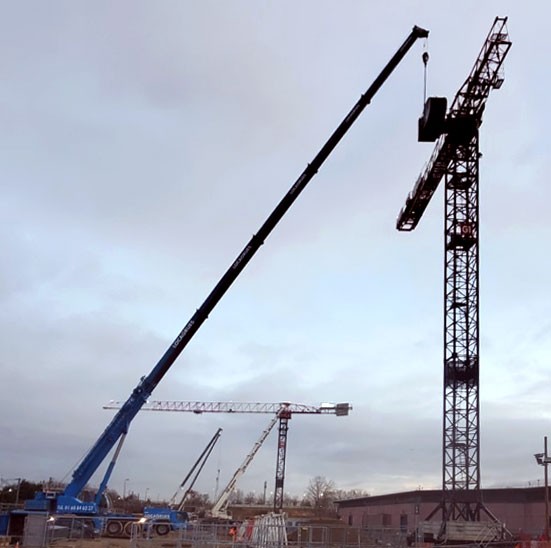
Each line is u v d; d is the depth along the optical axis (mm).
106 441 49688
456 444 58969
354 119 50281
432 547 49406
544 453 63875
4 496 107375
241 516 144500
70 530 47594
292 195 50000
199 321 49594
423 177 66875
